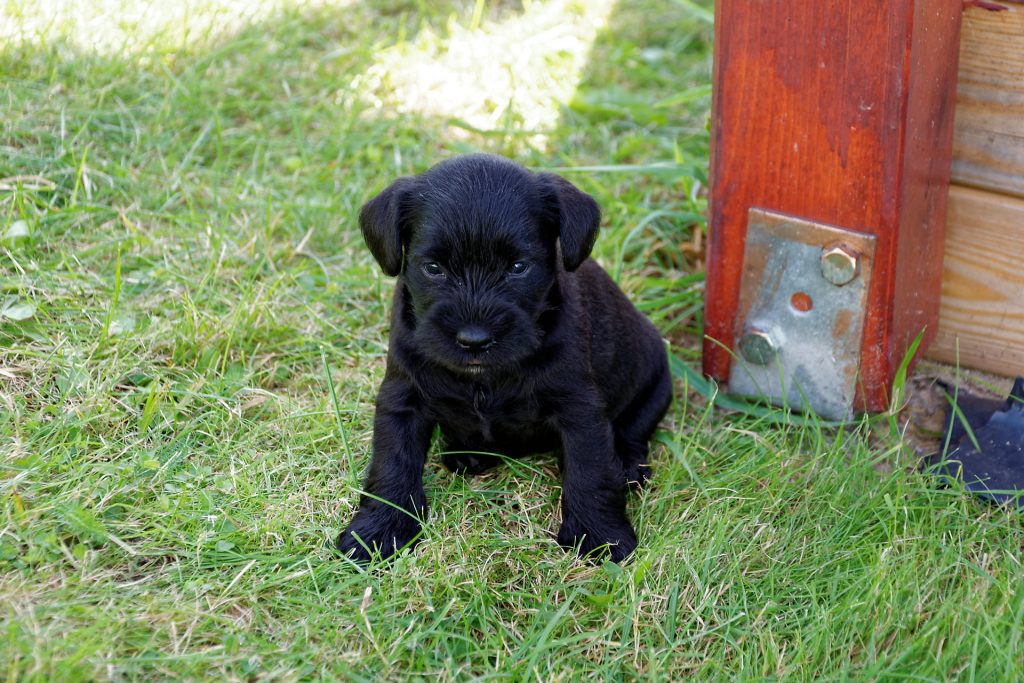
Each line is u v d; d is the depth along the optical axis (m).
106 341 1.09
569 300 1.02
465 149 1.31
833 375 1.08
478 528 1.01
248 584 0.96
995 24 1.04
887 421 1.09
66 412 1.04
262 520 0.99
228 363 1.11
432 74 1.39
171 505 0.99
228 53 1.37
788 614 0.97
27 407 1.05
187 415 1.06
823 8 1.01
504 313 0.97
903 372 1.06
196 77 1.32
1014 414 1.06
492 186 0.99
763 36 1.03
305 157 1.27
